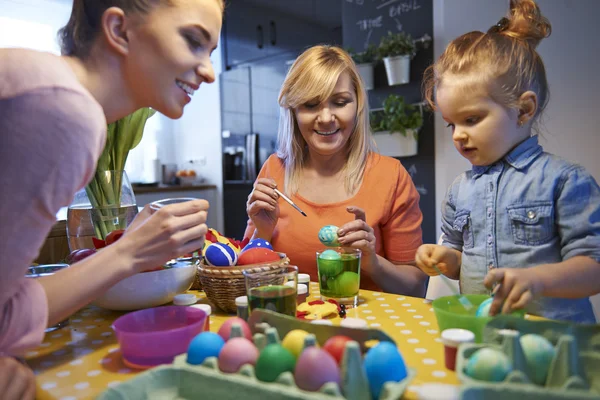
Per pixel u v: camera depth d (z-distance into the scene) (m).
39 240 0.61
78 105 0.60
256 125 4.01
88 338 0.79
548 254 1.00
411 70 2.73
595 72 2.19
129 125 1.23
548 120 2.32
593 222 0.92
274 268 0.90
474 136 1.01
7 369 0.59
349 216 1.42
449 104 1.01
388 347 0.54
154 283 0.88
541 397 0.48
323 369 0.51
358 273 0.94
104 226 1.16
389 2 2.84
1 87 0.58
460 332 0.64
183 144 4.62
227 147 4.23
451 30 2.59
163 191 3.87
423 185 2.73
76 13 0.73
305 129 1.41
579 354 0.57
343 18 3.10
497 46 0.99
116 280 0.71
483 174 1.12
